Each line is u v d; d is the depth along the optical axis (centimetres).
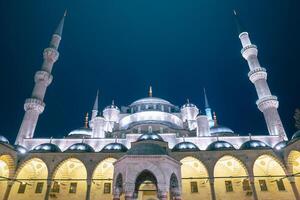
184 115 7569
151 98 8281
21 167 4688
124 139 5828
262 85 6631
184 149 4934
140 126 6531
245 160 4712
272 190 4894
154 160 2145
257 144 4969
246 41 7612
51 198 4853
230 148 4897
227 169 5281
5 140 4853
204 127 6291
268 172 5184
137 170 2102
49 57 7188
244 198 4834
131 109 7981
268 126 6125
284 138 5822
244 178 5041
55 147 5066
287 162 4638
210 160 4747
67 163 5266
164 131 6525
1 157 4697
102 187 5041
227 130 6719
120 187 2183
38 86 6675
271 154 4756
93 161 4781
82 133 6762
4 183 4878
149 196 4519
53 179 4553
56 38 7594
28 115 6194
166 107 7981
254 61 7119
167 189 2050
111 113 7594
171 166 2198
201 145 5822
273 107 6212
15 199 4825
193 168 5259
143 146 2309
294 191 4403
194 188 5016
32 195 4903
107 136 6544
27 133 5972
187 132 6644
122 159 2200
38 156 4800
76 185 5081
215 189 4975
